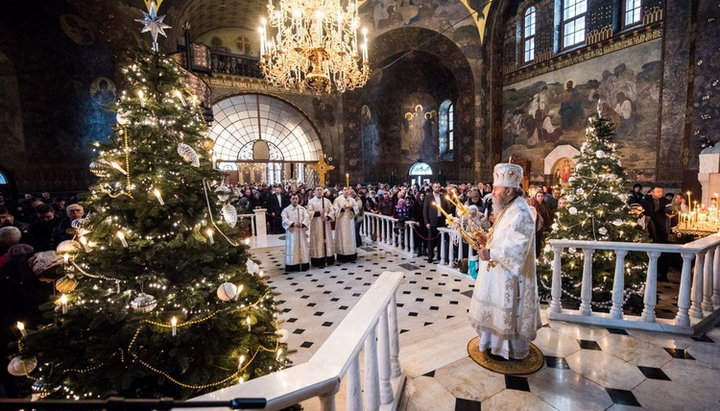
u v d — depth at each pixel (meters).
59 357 1.93
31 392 2.19
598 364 2.86
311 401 2.58
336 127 19.94
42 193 12.51
